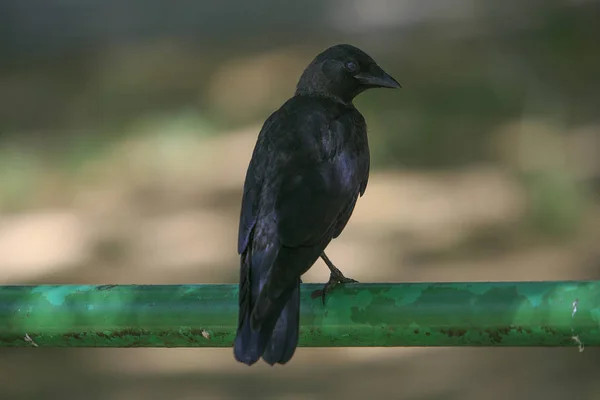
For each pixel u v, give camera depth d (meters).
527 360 12.16
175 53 29.98
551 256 15.18
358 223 16.97
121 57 30.16
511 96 22.66
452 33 28.97
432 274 14.93
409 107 22.94
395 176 19.06
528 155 18.95
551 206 16.62
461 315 4.61
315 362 12.62
